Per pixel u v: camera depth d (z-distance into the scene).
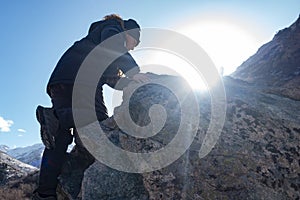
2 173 28.03
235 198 2.47
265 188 2.52
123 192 2.74
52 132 3.17
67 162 3.51
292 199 2.50
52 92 3.24
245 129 2.91
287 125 3.01
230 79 4.19
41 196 3.12
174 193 2.56
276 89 4.02
